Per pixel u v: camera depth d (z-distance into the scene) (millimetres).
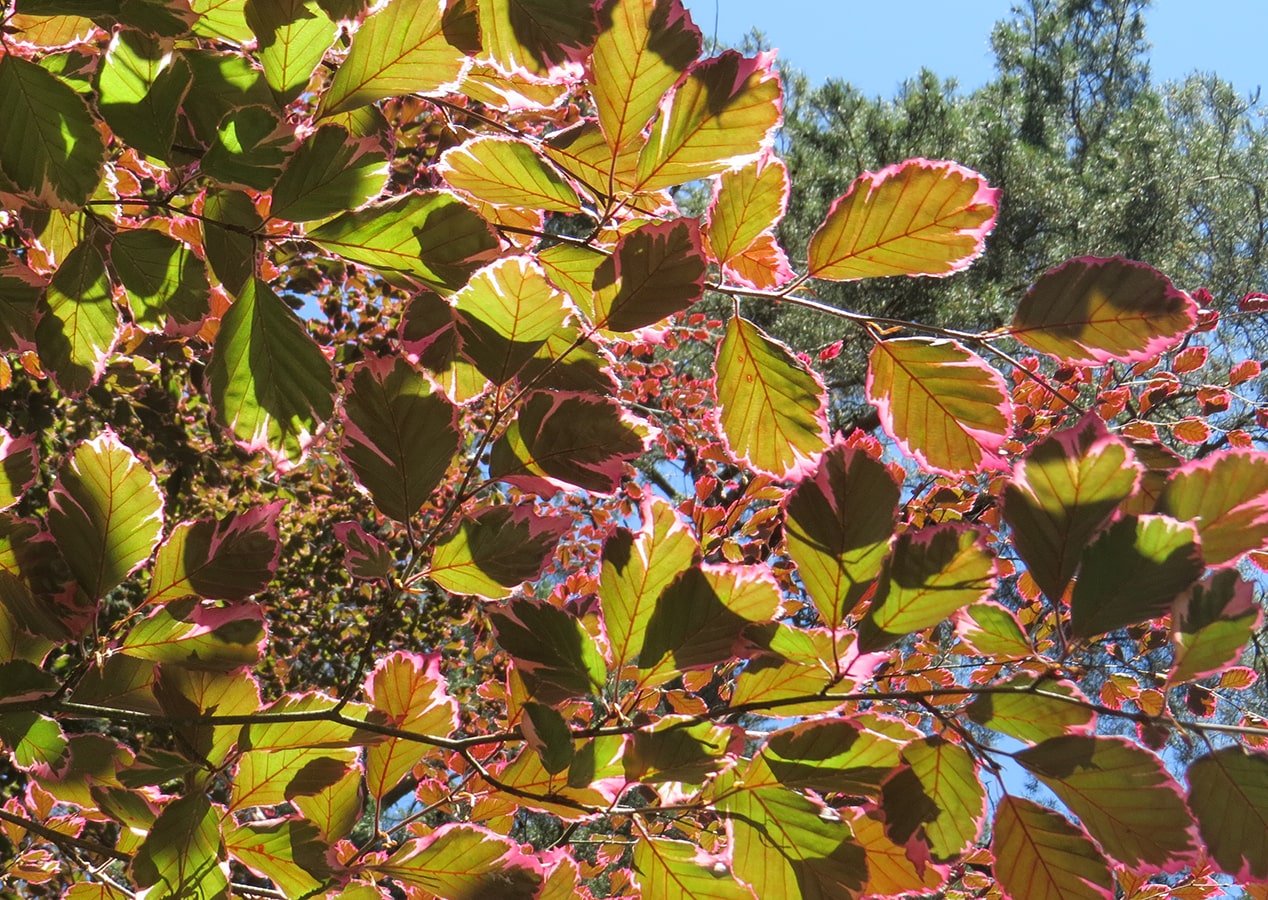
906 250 598
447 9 581
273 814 926
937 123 6023
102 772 694
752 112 602
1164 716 532
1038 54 7227
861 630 571
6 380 1247
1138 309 592
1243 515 529
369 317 2992
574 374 642
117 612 1781
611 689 641
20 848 1013
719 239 627
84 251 637
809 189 5730
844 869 582
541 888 676
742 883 599
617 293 613
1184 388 1997
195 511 3125
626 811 626
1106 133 6648
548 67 599
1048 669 544
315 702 698
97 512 667
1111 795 529
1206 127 6438
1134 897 1012
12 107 570
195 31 597
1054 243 5531
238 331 585
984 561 557
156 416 2320
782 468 657
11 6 580
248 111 594
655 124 608
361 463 616
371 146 593
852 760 573
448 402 612
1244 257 5551
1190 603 521
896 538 563
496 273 607
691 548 630
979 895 1371
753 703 592
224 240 615
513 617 636
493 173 658
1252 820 514
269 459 587
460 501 631
